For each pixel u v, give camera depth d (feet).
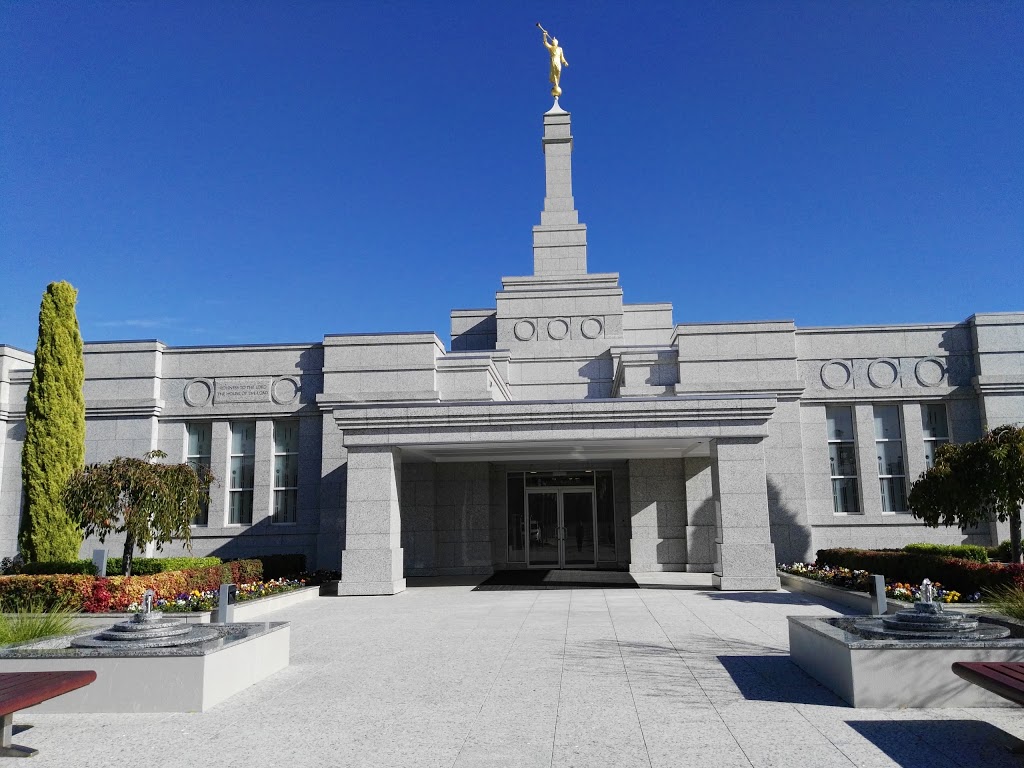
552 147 101.96
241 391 75.87
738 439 58.39
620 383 77.97
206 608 44.88
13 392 75.92
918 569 48.19
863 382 74.33
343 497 72.28
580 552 82.33
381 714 23.97
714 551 73.46
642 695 25.67
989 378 72.23
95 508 48.60
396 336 74.84
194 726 23.11
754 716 22.99
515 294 89.10
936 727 21.70
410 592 60.44
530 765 19.13
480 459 73.26
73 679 22.06
